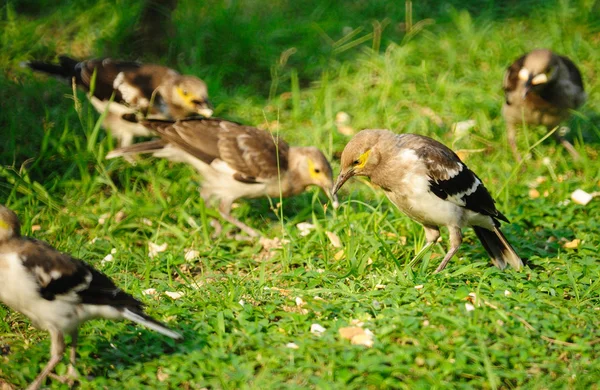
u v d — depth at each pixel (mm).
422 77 16812
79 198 13344
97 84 14445
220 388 8391
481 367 8508
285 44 18031
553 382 8500
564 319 9391
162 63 17266
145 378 8531
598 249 11508
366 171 11109
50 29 18156
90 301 8266
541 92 14219
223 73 17016
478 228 11445
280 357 8711
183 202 13273
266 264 11711
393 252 11633
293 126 15594
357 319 9414
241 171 12922
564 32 18344
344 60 17531
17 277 8023
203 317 9562
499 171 14375
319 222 12945
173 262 11547
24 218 12516
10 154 14305
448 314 9367
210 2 18938
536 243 12070
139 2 18094
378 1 19359
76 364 8648
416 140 11031
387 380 8312
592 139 15508
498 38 17844
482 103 15820
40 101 15797
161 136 13281
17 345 9164
